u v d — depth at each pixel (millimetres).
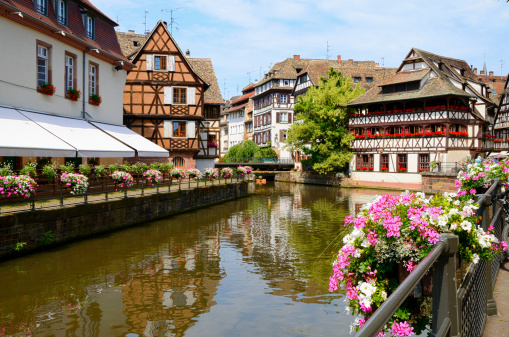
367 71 58562
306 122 44344
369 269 3572
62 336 6480
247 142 60562
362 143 42281
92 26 21156
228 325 7109
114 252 11898
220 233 15383
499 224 5602
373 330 1469
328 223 18125
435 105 37406
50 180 13414
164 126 31188
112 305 7863
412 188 36906
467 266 4633
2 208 11430
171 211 19844
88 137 17516
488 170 6117
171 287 9008
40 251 11484
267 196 32125
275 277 9898
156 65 31188
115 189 16953
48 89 16953
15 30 15414
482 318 3914
